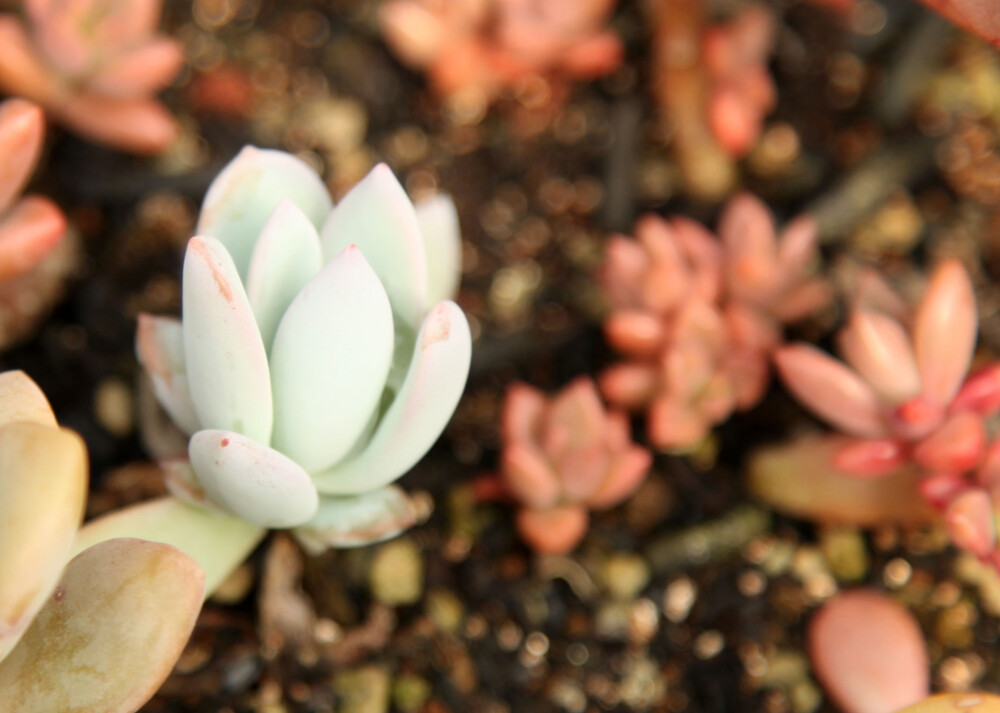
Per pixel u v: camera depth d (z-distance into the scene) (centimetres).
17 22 38
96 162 41
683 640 38
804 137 42
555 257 41
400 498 34
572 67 41
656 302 38
